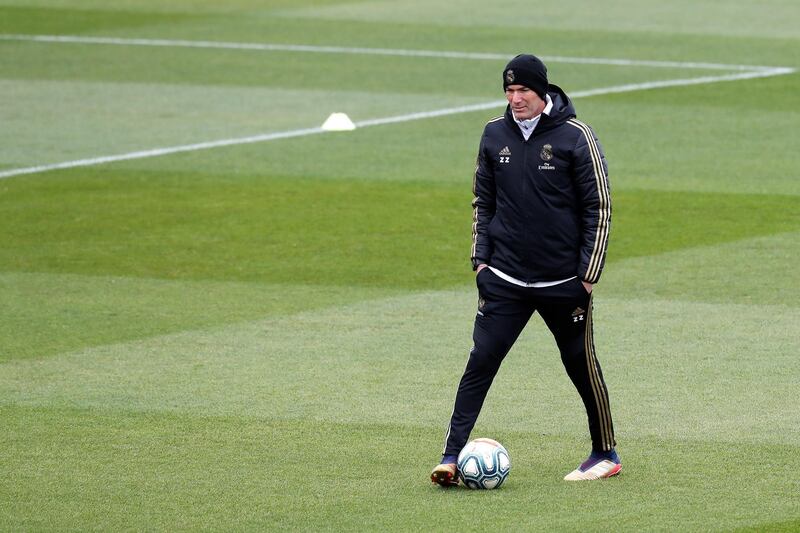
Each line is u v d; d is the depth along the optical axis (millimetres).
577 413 31188
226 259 46531
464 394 26750
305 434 29781
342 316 39656
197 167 62125
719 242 48094
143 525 24609
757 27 109438
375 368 34688
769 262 45281
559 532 24016
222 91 82750
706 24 111188
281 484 26703
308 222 51719
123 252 47562
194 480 26953
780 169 60594
